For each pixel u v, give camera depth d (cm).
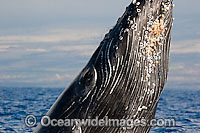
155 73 2983
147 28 2933
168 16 2964
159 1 2941
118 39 2964
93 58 3078
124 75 2942
